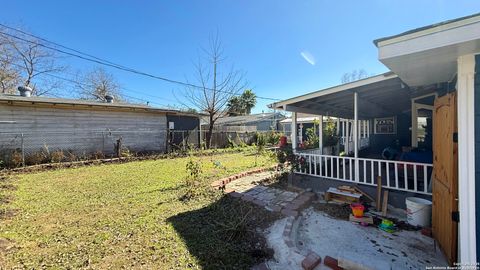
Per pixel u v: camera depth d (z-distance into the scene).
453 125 2.59
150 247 2.98
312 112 7.50
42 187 6.15
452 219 2.57
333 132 11.27
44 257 2.74
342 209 4.59
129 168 9.23
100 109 12.27
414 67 2.70
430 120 7.88
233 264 2.65
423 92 5.82
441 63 2.56
